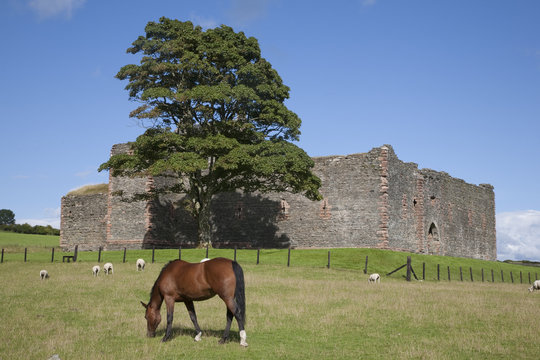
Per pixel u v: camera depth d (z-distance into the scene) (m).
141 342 14.23
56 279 27.61
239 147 42.59
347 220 50.41
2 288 24.19
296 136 46.81
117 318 17.64
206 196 46.16
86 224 58.62
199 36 46.19
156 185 54.56
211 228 56.91
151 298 14.87
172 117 46.66
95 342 14.25
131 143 45.53
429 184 57.28
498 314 18.55
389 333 15.68
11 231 96.44
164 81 46.81
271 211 54.25
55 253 45.53
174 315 18.34
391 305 20.16
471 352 13.39
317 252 43.16
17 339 14.52
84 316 18.02
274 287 24.98
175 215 56.31
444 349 13.66
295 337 15.05
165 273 14.55
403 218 51.88
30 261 38.84
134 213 54.38
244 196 55.78
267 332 15.64
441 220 59.06
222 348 13.50
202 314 18.61
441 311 19.11
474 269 45.75
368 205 49.62
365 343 14.41
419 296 22.86
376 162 49.81
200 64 44.31
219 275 13.75
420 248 54.09
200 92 42.75
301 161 43.78
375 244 48.75
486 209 70.19
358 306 19.88
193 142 42.56
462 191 64.62
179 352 13.12
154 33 46.53
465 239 64.12
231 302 13.62
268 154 44.81
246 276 29.27
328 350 13.66
